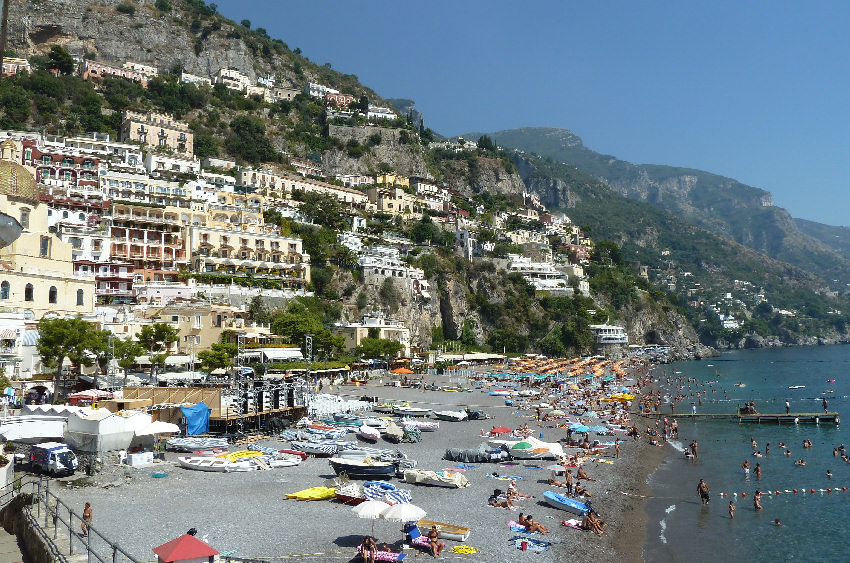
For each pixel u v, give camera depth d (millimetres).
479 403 115000
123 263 132250
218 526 41688
